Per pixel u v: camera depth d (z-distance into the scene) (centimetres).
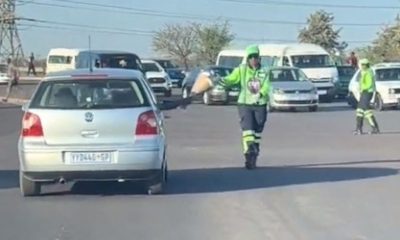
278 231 931
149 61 4522
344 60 6166
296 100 3334
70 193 1198
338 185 1269
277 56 4184
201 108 3612
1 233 930
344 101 4197
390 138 2159
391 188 1238
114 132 1120
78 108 1126
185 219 1004
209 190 1225
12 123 2706
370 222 981
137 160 1120
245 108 1484
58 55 5316
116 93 1141
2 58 7088
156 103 1225
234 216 1020
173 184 1286
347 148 1898
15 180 1353
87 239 898
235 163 1588
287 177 1367
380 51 6638
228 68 3816
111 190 1220
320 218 1006
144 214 1038
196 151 1838
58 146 1116
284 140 2108
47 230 946
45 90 1148
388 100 3397
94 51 3381
